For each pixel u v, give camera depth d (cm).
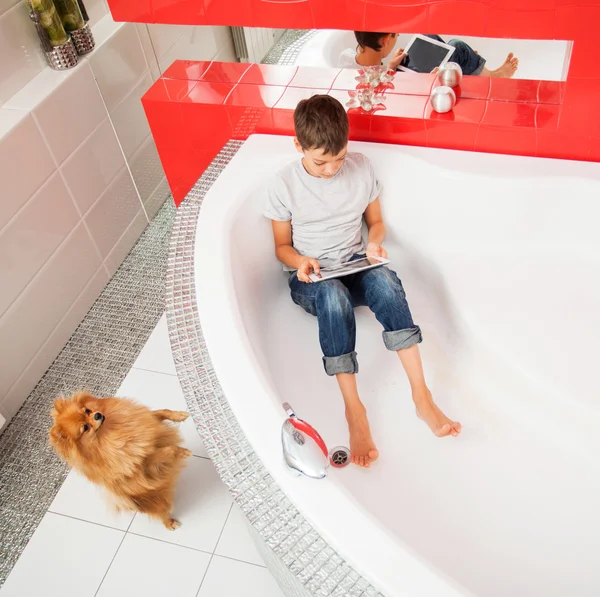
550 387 148
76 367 210
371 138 177
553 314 158
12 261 191
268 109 179
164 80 195
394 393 166
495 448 153
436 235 176
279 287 183
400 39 165
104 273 235
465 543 138
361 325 180
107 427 148
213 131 192
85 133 213
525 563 134
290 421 112
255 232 169
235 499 111
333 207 162
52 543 165
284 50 186
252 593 153
